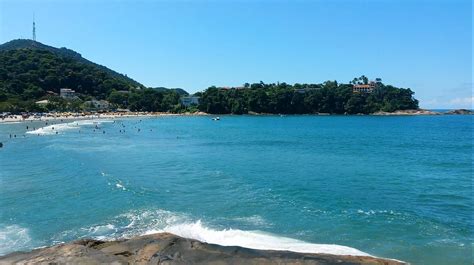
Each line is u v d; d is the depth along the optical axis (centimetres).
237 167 3894
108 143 6638
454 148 6234
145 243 1312
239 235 1738
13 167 3728
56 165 3850
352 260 1181
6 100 15812
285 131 10512
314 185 2942
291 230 1867
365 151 5631
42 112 16238
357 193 2683
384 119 18588
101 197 2502
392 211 2211
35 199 2458
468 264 1484
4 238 1770
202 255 1200
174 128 11612
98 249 1297
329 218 2066
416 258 1539
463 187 2934
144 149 5731
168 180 3119
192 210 2212
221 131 10438
